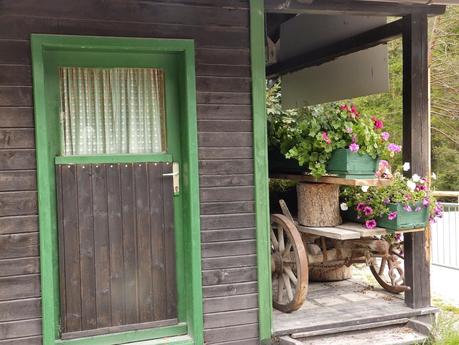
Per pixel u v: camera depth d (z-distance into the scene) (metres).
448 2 3.38
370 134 3.76
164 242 3.48
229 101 3.50
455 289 5.52
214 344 3.49
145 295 3.45
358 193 4.08
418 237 4.00
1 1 3.03
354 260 4.26
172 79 3.50
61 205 3.25
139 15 3.30
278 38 6.33
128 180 3.39
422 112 3.97
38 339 3.13
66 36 3.14
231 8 3.49
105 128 3.40
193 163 3.39
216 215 3.49
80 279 3.29
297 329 3.64
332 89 5.61
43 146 3.10
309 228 4.04
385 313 3.90
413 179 3.83
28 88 3.09
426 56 3.97
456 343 3.71
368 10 3.79
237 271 3.54
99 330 3.34
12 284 3.08
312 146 3.97
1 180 3.05
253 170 3.56
